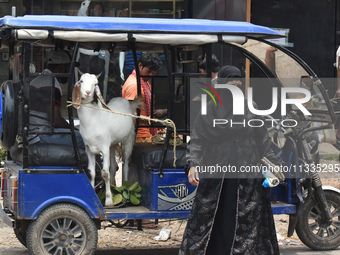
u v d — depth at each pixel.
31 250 6.14
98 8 13.84
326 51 14.98
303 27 14.81
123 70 12.71
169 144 6.79
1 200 7.96
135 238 7.85
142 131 7.77
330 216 7.24
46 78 6.14
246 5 13.81
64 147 6.26
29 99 6.09
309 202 7.28
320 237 7.39
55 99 6.81
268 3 14.58
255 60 7.21
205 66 6.91
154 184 6.43
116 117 6.51
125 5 13.86
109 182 6.61
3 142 6.40
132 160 7.13
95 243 6.29
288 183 7.09
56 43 6.79
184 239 5.69
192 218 5.66
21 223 6.36
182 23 6.30
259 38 6.63
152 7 13.87
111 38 6.08
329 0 14.84
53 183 6.14
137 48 7.58
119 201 6.61
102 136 6.39
